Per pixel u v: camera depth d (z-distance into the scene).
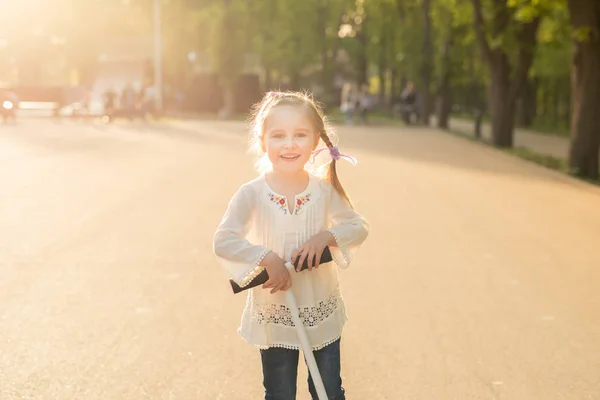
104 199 12.52
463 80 40.03
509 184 15.71
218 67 44.91
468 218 11.38
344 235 3.37
